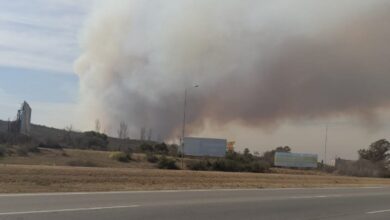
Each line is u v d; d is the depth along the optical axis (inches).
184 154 2952.8
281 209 730.8
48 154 2407.7
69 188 944.9
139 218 561.3
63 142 3526.1
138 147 3614.7
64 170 1168.8
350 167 3230.8
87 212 588.4
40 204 655.1
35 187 921.5
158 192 938.1
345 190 1262.3
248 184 1321.4
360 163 3390.7
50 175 1079.0
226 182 1334.9
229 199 840.9
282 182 1489.9
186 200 786.8
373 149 4397.1
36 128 3976.4
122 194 862.5
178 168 2422.5
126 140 4138.8
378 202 927.7
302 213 696.4
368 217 683.4
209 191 1021.2
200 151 3016.7
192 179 1311.5
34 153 2379.4
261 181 1456.7
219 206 724.0
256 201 828.0
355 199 972.6
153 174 1316.4
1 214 547.5
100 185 1036.5
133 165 2374.5
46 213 565.3
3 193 818.2
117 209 629.0
